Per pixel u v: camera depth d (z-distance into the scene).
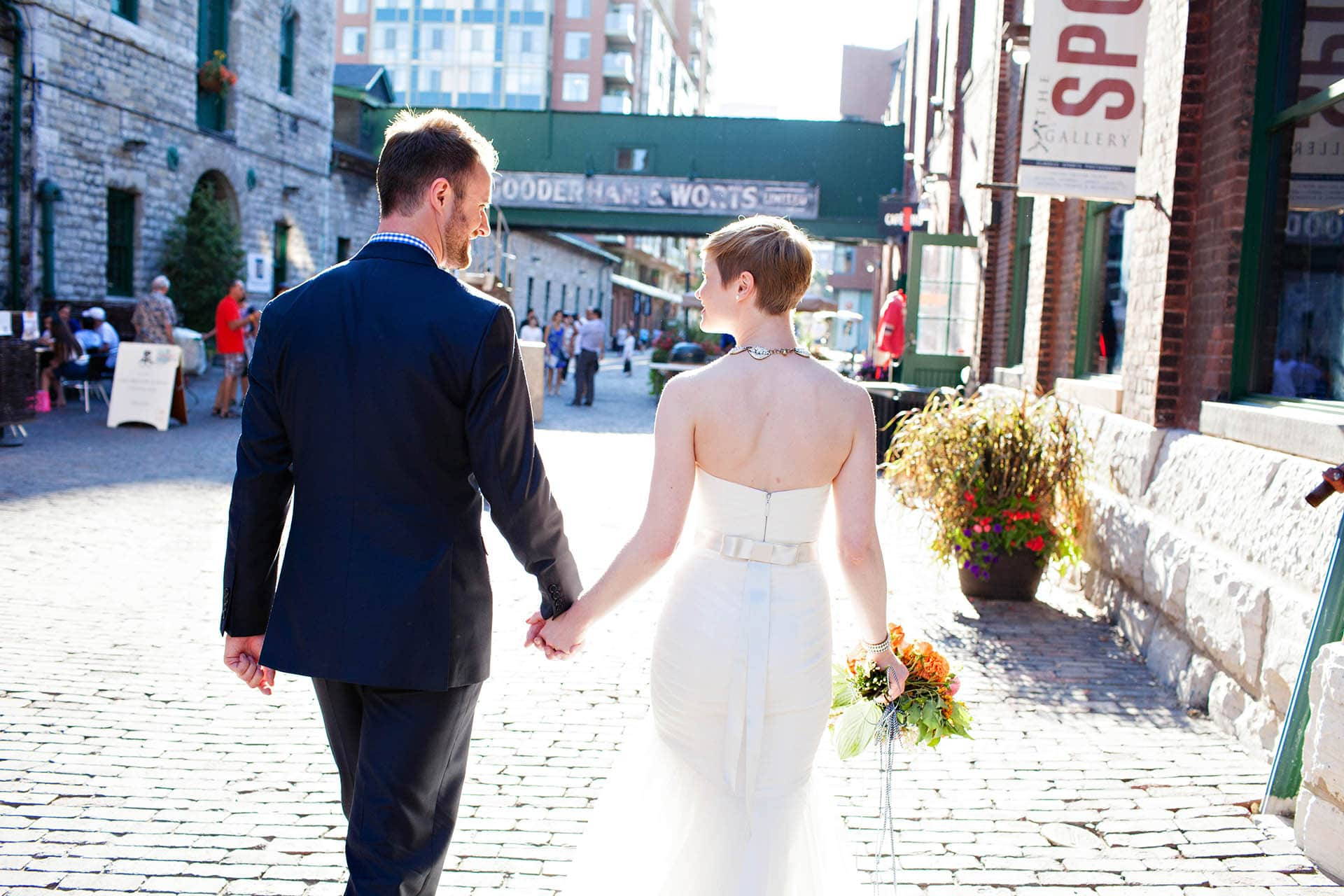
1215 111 5.70
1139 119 6.46
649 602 6.29
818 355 17.52
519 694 4.66
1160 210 6.21
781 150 27.30
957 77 15.58
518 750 4.05
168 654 5.02
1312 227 4.81
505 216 27.66
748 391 2.23
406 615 2.11
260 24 22.02
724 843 2.28
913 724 2.57
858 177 27.14
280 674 4.84
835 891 2.45
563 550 2.26
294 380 2.17
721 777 2.29
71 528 7.52
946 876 3.19
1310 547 4.09
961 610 6.40
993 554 6.54
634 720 4.40
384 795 2.13
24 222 15.78
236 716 4.30
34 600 5.76
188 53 19.61
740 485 2.25
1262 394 5.30
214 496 8.99
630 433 15.66
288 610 2.17
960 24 15.53
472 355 2.13
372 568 2.12
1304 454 4.40
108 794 3.55
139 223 18.58
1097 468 6.85
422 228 2.28
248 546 2.20
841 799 3.74
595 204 27.42
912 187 23.03
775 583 2.25
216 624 5.51
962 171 15.45
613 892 2.40
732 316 2.32
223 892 2.96
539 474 2.22
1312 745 3.36
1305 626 3.96
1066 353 8.87
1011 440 6.54
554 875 3.14
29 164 15.77
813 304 28.89
